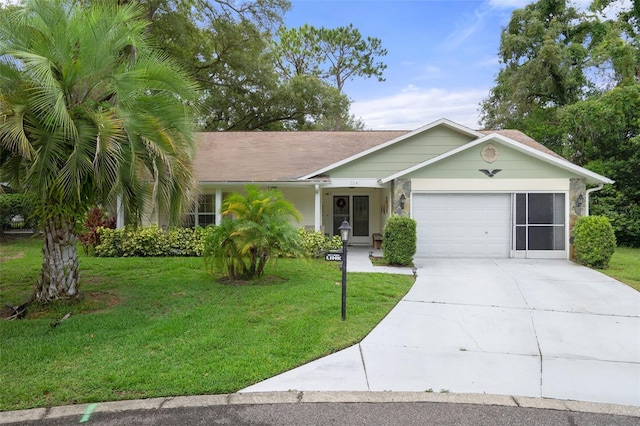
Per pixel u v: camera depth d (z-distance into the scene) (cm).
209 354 472
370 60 3581
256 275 877
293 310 645
